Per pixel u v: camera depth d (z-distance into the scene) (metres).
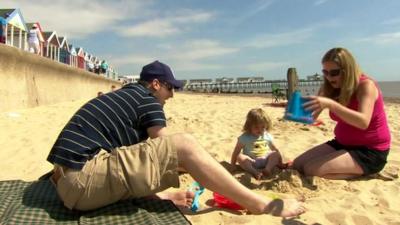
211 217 3.35
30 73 13.20
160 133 3.07
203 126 8.93
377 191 4.08
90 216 2.85
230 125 9.19
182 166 2.93
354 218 3.39
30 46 19.09
